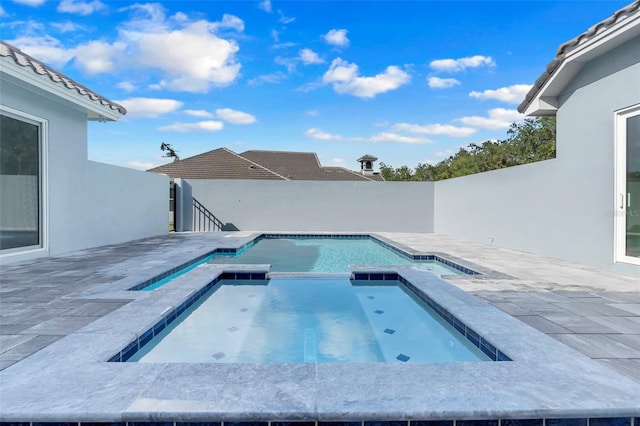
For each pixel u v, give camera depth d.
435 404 1.89
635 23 4.88
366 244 11.73
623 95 5.50
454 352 3.41
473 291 4.37
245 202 14.18
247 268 5.78
